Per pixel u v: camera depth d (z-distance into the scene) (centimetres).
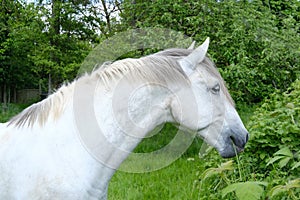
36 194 169
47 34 1105
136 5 572
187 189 371
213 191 312
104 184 178
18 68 1413
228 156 182
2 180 176
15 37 1117
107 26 951
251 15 581
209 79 176
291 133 283
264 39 561
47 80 1453
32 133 176
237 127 182
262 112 351
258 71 572
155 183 404
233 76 540
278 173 271
